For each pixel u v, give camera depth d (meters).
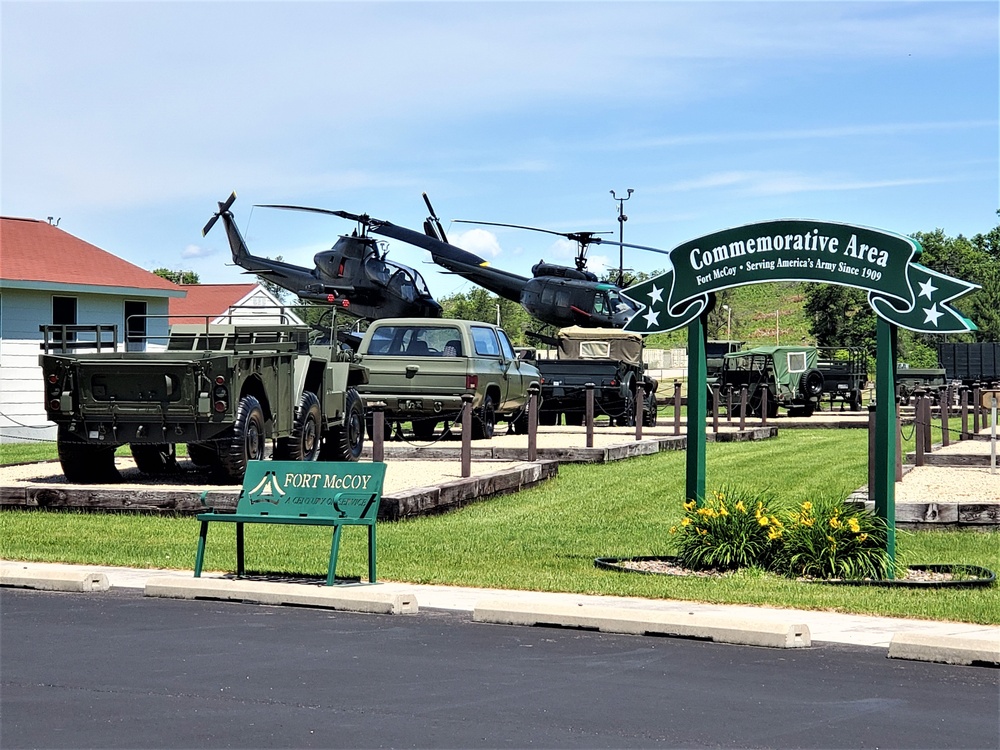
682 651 7.53
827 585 9.80
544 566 10.88
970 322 9.68
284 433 15.38
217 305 53.62
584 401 29.38
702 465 11.02
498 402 22.72
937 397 36.81
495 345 22.64
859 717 6.11
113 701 6.30
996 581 9.93
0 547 11.57
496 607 8.31
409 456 19.41
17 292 30.73
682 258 10.85
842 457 22.27
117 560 10.83
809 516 10.48
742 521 10.62
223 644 7.63
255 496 10.02
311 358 16.41
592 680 6.80
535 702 6.33
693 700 6.40
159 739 5.67
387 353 21.42
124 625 8.19
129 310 34.16
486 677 6.85
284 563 10.77
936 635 7.42
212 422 13.88
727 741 5.70
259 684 6.65
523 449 19.47
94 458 14.80
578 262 39.12
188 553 11.24
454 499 14.62
